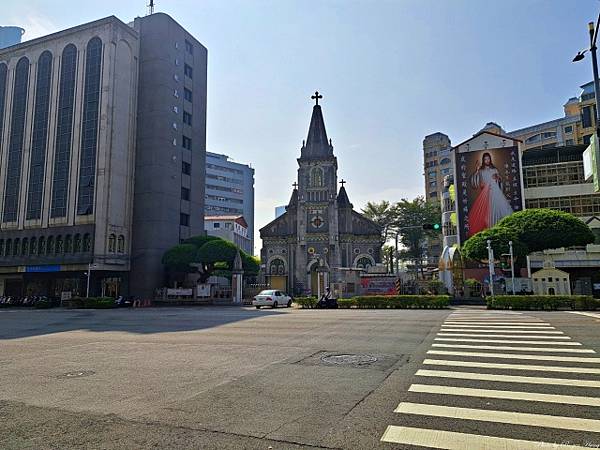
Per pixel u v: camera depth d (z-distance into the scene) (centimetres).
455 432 523
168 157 4859
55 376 868
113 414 611
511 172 4262
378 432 525
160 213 4684
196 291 4378
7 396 719
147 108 4875
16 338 1543
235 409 624
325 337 1370
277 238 5766
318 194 5644
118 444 499
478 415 583
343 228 5712
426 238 6831
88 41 4722
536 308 2692
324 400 664
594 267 3950
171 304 4359
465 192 4353
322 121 6016
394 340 1268
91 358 1070
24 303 4384
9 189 4850
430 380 776
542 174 4250
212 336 1456
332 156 5691
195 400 673
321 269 5197
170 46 5066
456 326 1584
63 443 505
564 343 1150
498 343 1164
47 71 4897
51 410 635
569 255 3984
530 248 3488
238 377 824
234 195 11375
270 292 3653
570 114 7356
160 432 536
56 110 4728
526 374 808
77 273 4619
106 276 4728
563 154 4300
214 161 11088
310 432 528
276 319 2089
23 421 587
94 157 4456
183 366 938
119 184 4572
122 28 4753
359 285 4162
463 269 3950
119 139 4612
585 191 4081
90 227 4322
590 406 616
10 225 4741
